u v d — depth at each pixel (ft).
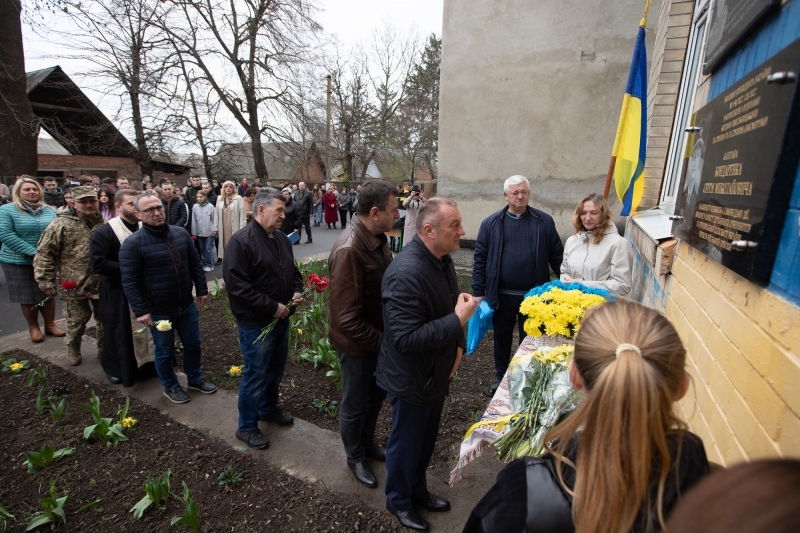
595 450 2.68
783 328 3.43
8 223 15.14
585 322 3.19
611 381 2.68
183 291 11.55
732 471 1.75
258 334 9.53
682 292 6.95
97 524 7.67
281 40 66.13
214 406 11.76
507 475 3.20
